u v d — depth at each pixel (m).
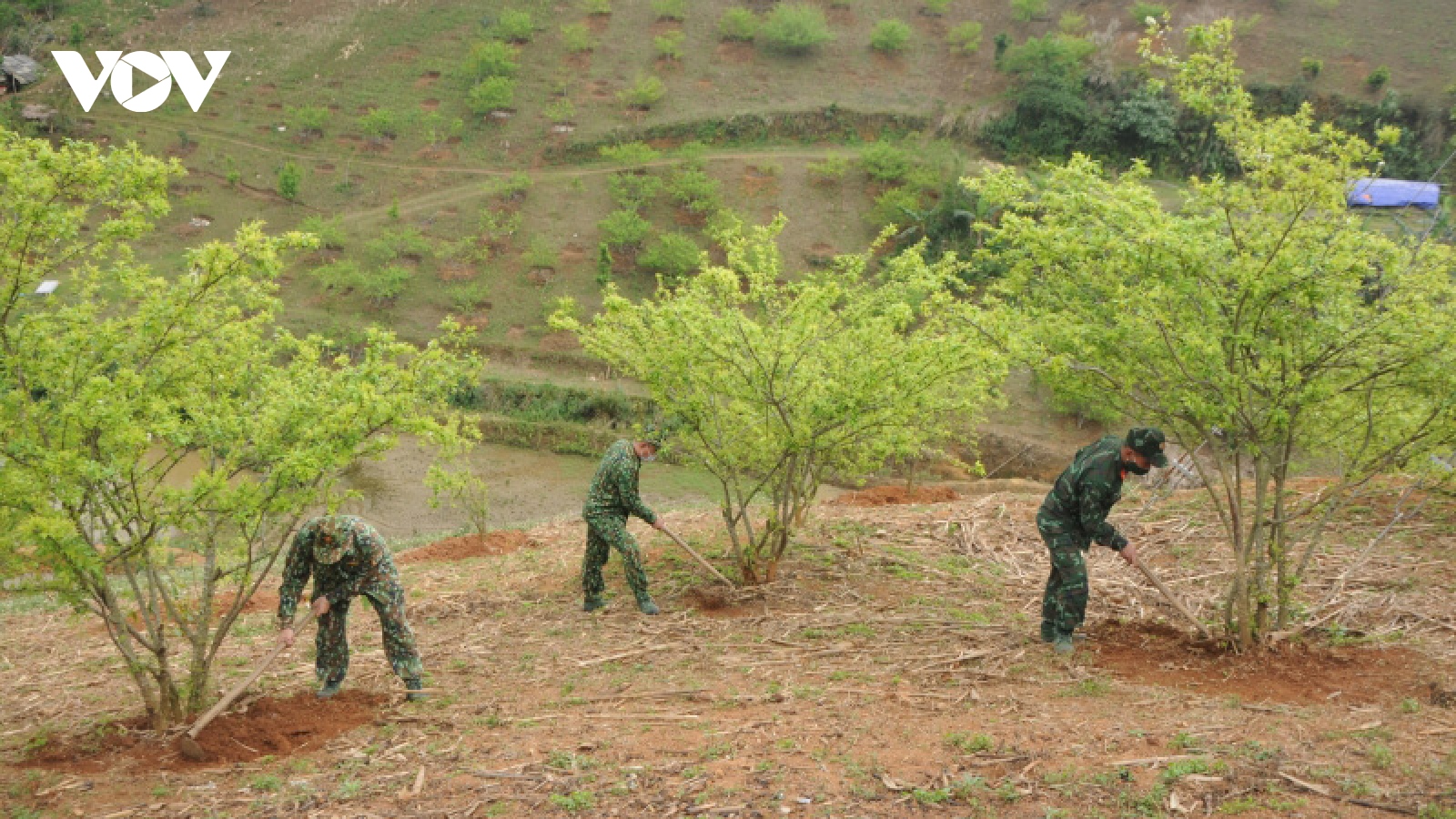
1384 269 5.88
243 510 5.71
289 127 48.38
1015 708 5.78
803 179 45.00
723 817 4.57
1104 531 6.70
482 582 10.20
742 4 58.97
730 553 9.98
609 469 8.32
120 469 5.36
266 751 5.82
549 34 55.88
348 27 55.66
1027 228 6.47
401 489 24.17
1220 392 6.14
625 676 6.84
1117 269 6.39
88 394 5.24
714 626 7.93
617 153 45.25
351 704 6.52
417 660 6.62
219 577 6.15
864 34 56.34
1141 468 6.56
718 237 9.55
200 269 5.87
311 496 5.89
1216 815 4.36
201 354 6.12
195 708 6.20
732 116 49.19
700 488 23.30
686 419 8.54
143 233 5.98
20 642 9.38
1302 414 6.52
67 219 5.62
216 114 48.91
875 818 4.49
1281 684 6.09
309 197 43.81
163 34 54.75
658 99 50.41
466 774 5.20
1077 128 45.84
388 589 6.55
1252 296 5.95
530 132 48.88
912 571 9.20
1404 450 6.72
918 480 24.11
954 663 6.74
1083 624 7.48
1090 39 50.50
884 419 8.21
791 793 4.75
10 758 5.88
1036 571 9.11
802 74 53.44
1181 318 6.18
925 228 40.19
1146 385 6.64
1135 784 4.65
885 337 8.22
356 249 40.44
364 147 47.56
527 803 4.82
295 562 6.38
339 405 5.91
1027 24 55.28
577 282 39.47
